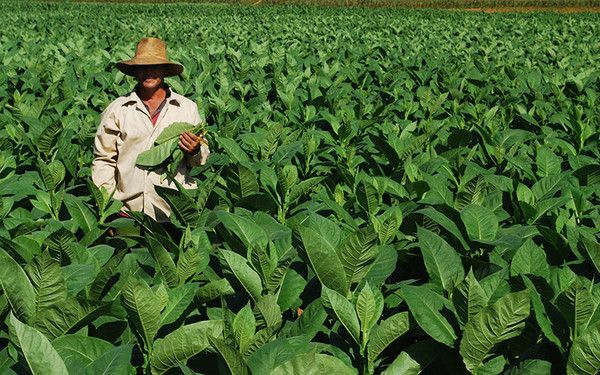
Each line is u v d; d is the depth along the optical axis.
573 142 5.68
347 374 1.85
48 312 2.13
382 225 3.01
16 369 2.16
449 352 2.19
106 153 4.51
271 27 22.23
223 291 2.41
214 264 3.00
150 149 4.07
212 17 31.00
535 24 28.75
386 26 25.22
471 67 9.88
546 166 4.14
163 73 4.47
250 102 6.68
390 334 2.25
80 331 2.24
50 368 1.79
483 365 2.12
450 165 4.56
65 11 36.12
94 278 2.60
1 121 5.82
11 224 3.26
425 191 3.79
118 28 20.47
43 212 3.73
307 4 59.22
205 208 3.74
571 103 7.13
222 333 2.11
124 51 11.84
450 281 2.57
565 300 2.10
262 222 3.33
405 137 5.27
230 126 5.05
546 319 2.17
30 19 25.62
